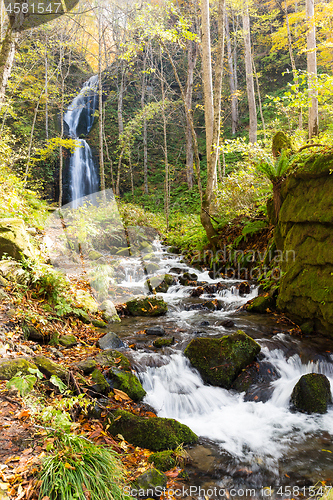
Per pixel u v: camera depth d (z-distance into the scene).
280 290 6.21
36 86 15.64
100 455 2.43
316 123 10.42
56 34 15.59
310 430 3.46
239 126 24.56
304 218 5.68
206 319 6.12
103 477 2.28
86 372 3.71
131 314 6.43
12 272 4.85
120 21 17.62
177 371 4.28
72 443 2.45
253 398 4.04
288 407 3.89
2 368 3.06
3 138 10.10
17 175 11.29
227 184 9.68
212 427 3.54
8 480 2.00
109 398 3.48
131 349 4.66
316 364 4.49
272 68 26.02
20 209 7.36
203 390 4.09
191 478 2.72
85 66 26.58
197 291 7.72
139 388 3.77
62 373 3.37
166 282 8.32
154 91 26.88
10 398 2.77
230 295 7.66
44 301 4.94
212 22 24.06
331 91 5.94
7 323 4.02
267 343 4.89
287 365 4.57
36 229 7.16
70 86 24.97
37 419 2.64
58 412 2.69
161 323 5.90
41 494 1.96
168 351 4.59
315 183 5.66
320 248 5.37
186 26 9.63
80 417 3.11
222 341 4.55
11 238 5.18
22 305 4.47
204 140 25.77
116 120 26.69
